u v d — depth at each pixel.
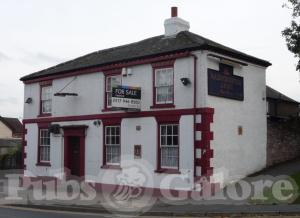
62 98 23.61
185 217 13.77
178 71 18.45
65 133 23.19
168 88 18.91
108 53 23.39
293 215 13.33
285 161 23.00
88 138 22.02
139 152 19.61
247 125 20.12
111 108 20.77
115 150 20.86
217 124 18.19
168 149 18.75
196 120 17.80
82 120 22.38
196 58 17.97
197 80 17.91
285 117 25.39
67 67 23.77
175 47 18.75
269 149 21.72
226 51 18.67
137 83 19.94
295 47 20.53
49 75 24.30
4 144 49.22
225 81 18.83
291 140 23.81
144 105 19.56
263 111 21.39
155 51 19.41
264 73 21.67
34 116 25.30
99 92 21.62
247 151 19.97
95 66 21.75
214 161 17.84
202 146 17.55
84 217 13.86
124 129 20.33
